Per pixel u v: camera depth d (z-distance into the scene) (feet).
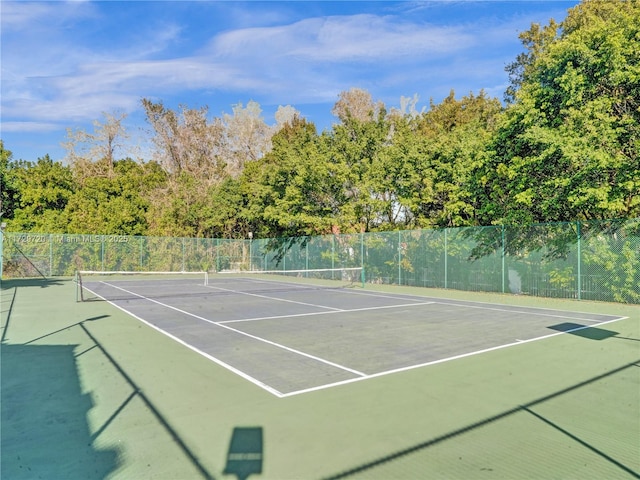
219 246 122.72
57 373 23.47
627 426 16.40
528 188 60.29
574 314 45.75
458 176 74.08
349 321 40.96
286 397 19.57
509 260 64.64
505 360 26.27
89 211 114.62
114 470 13.07
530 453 14.17
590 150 50.67
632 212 56.65
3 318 42.93
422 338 32.91
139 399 19.33
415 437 15.35
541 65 61.93
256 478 12.58
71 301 57.31
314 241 100.73
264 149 190.70
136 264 112.06
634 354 27.91
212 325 38.65
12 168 131.03
